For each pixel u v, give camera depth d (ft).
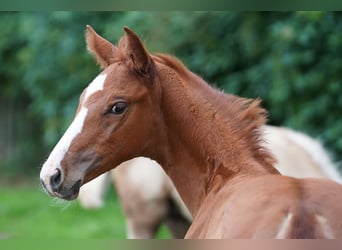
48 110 49.34
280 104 40.55
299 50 39.88
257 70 41.78
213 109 15.43
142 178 28.40
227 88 42.68
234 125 15.26
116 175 29.12
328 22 39.65
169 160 15.56
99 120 14.79
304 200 12.04
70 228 38.52
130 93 14.94
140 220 28.84
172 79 15.53
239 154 14.98
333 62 39.68
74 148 14.66
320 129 40.11
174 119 15.44
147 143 15.34
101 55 15.98
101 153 14.80
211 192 14.87
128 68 15.15
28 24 49.44
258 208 12.18
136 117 15.02
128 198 28.81
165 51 43.14
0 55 53.21
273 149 25.84
